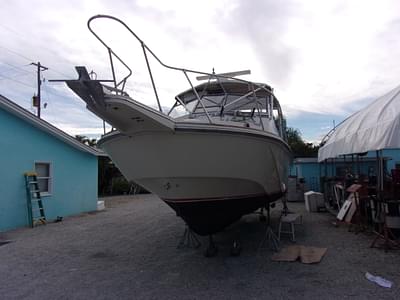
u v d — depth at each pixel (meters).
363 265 4.66
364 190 7.28
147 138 4.37
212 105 6.39
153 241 6.84
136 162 4.78
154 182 4.91
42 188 10.09
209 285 4.16
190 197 4.84
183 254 5.72
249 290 3.93
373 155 13.22
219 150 4.52
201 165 4.51
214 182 4.74
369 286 3.87
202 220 5.15
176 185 4.72
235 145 4.62
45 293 4.04
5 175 8.53
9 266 5.22
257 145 4.96
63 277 4.64
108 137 4.83
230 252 5.56
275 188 6.27
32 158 9.50
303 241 6.31
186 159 4.43
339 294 3.66
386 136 5.10
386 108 5.73
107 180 21.78
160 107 4.43
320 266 4.70
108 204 14.80
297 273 4.45
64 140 10.78
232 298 3.71
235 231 7.54
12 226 8.64
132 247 6.36
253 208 5.91
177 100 6.75
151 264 5.18
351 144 6.81
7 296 3.96
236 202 5.22
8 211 8.55
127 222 9.45
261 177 5.36
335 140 8.91
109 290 4.10
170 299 3.75
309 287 3.91
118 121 4.08
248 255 5.47
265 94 6.67
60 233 7.94
